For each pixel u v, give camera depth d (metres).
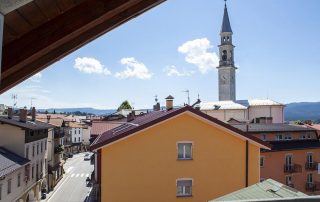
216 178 16.55
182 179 16.27
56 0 2.73
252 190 10.66
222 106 75.94
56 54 3.81
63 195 43.28
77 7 3.04
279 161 40.00
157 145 16.11
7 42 3.05
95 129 29.05
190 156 16.50
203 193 16.41
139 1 3.50
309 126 51.66
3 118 34.62
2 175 24.31
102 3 3.03
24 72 3.88
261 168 38.94
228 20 93.56
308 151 42.31
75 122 106.75
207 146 16.58
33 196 35.69
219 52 93.88
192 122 16.50
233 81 93.69
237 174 16.70
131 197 15.79
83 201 39.56
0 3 1.82
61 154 57.47
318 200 3.03
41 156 40.28
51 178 46.72
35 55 3.11
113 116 50.66
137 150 15.94
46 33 3.02
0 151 30.53
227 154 16.70
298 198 3.04
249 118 75.50
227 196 10.51
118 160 15.79
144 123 16.03
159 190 16.00
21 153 32.72
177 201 16.12
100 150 15.90
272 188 10.49
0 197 24.97
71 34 3.07
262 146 16.91
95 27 3.68
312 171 42.19
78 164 76.88
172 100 20.91
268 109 75.50
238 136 16.70
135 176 15.85
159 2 3.62
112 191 15.69
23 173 31.58
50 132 46.34
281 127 45.50
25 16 2.77
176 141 16.30
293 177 40.81
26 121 38.00
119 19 3.67
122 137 15.70
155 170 16.03
